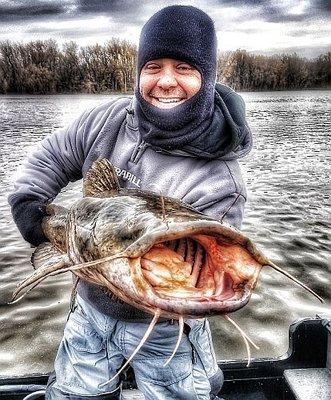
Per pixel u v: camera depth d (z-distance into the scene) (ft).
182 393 6.99
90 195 6.32
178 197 6.40
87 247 5.21
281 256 27.58
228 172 6.45
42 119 152.15
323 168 59.16
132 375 7.92
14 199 7.12
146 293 3.79
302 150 77.15
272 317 20.70
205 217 4.74
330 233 31.89
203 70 6.31
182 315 3.68
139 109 6.59
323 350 9.47
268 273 24.89
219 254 4.11
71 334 7.32
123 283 4.03
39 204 6.95
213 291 4.03
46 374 9.20
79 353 7.27
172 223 4.01
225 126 6.41
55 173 7.51
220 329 19.88
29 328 20.15
